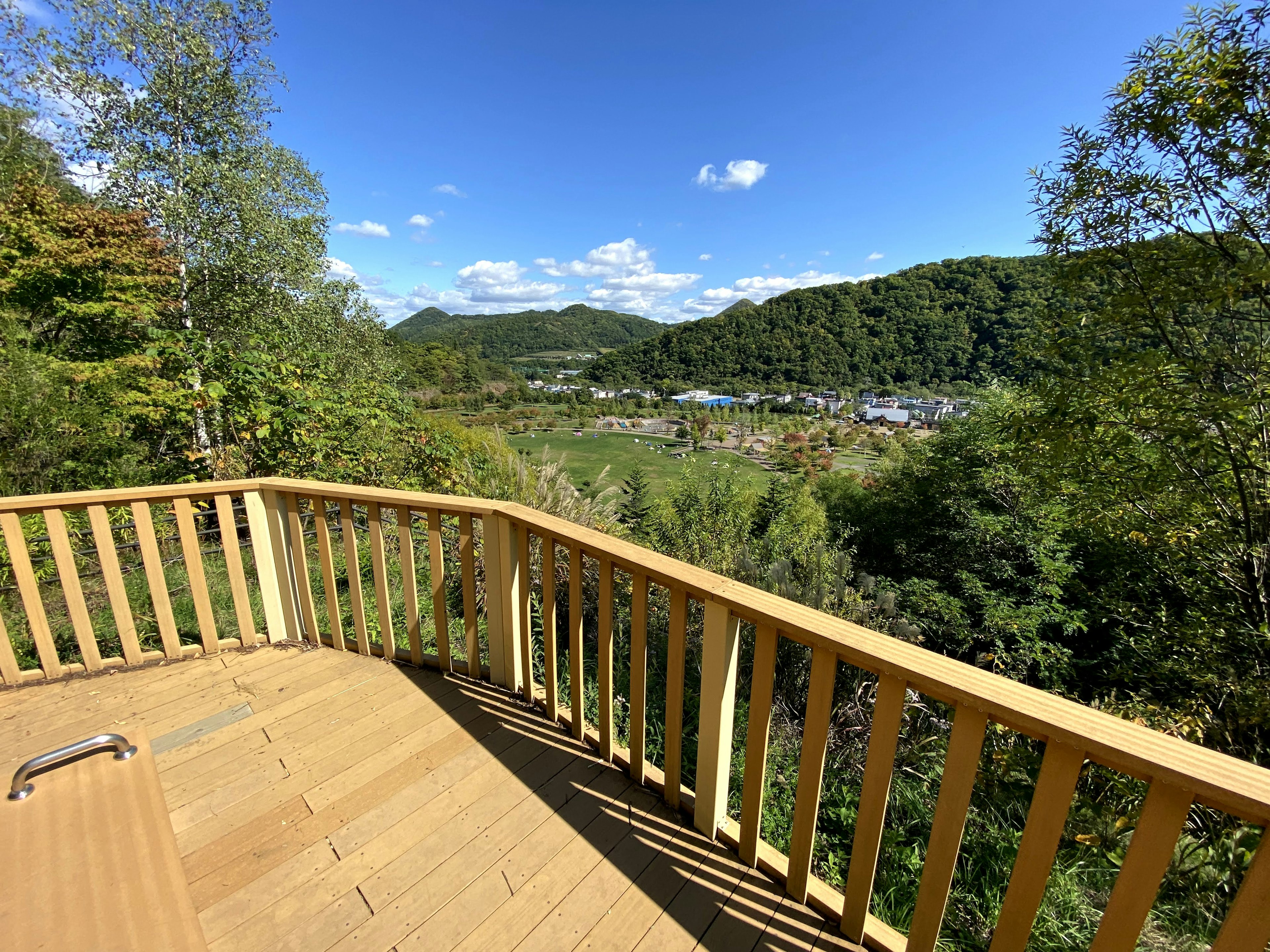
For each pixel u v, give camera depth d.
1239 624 4.07
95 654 2.33
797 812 1.35
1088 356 4.24
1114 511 4.64
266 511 2.54
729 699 1.47
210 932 1.28
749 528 5.72
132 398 5.14
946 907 1.68
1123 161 3.86
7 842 0.98
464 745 1.95
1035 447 4.74
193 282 8.74
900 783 2.29
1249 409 3.60
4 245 6.46
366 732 2.00
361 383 5.35
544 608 2.03
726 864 1.51
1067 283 4.25
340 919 1.32
